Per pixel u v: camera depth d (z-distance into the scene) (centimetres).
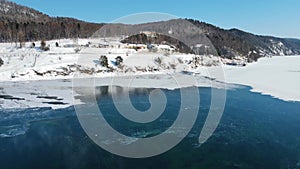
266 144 2267
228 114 3117
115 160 1941
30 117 2939
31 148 2133
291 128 2661
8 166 1852
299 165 1914
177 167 1875
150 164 1903
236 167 1886
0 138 2327
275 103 3753
